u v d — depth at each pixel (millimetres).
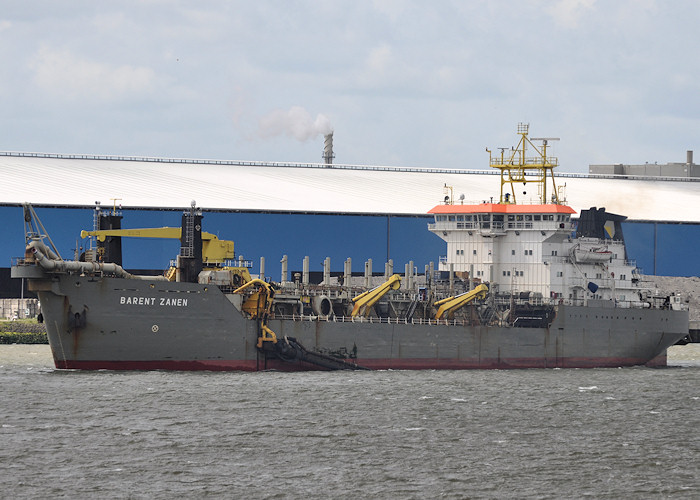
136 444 194375
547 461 189375
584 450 198625
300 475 176750
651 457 194125
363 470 180625
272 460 185500
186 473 176500
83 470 177125
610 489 173000
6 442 194000
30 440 195875
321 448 194625
